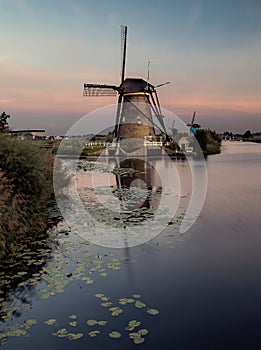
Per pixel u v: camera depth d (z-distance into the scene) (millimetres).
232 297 4012
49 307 3771
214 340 3166
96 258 5328
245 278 4555
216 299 3963
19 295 4055
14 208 6484
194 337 3217
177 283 4410
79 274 4680
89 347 3062
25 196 7598
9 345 3088
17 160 7785
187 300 3945
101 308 3752
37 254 5477
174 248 5859
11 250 5574
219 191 12672
